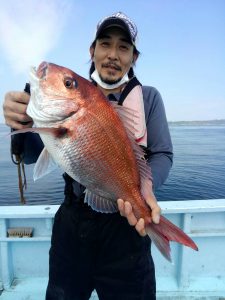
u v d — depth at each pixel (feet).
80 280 2.86
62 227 2.84
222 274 4.24
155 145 2.89
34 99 1.96
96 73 2.91
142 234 2.23
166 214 4.06
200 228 4.16
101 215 2.70
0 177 24.34
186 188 19.65
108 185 2.15
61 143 1.98
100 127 2.07
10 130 2.37
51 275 2.95
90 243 2.73
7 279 4.04
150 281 2.87
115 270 2.76
